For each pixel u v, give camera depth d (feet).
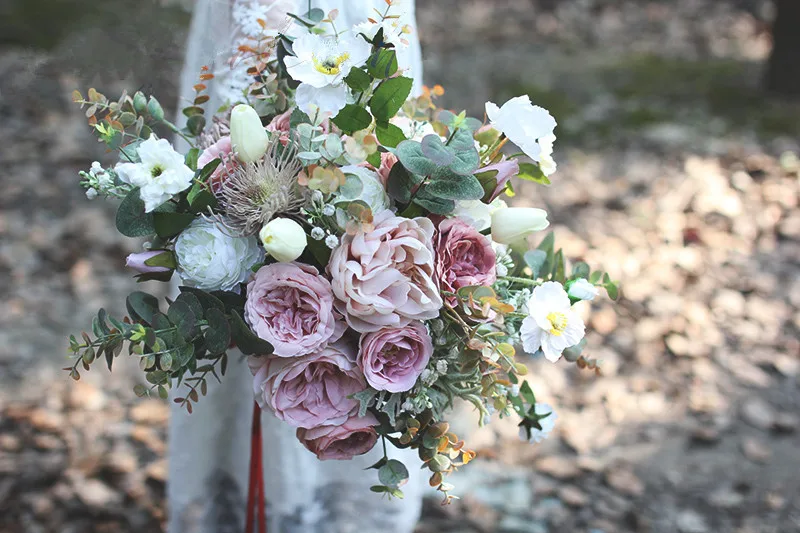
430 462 4.59
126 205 4.39
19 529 8.21
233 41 5.44
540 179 5.09
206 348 4.45
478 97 21.21
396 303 4.21
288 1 5.35
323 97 4.36
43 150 16.10
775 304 13.09
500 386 4.57
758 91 21.84
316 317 4.28
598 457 10.00
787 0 21.11
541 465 9.72
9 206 14.32
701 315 12.72
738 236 14.87
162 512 8.54
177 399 4.49
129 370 10.93
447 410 5.29
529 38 27.91
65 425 9.71
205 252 4.32
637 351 11.95
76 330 11.60
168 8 5.51
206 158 4.73
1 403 9.95
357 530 6.56
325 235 4.35
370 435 4.53
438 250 4.36
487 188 4.56
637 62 24.80
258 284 4.29
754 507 9.23
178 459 6.47
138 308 4.53
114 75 5.37
